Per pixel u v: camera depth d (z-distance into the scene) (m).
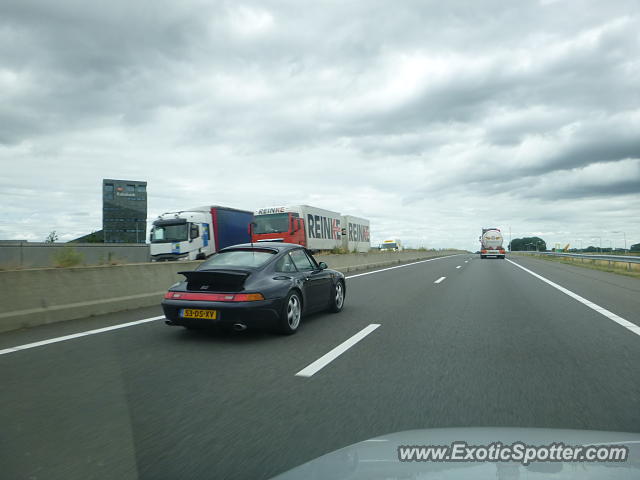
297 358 5.20
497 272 21.06
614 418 3.29
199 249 22.92
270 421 3.26
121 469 2.54
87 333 6.64
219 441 2.91
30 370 4.66
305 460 2.63
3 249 20.41
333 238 30.22
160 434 3.03
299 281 7.02
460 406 3.56
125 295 9.10
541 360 5.06
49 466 2.58
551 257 47.22
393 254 32.53
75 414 3.41
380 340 6.19
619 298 10.80
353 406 3.58
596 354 5.34
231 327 6.07
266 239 23.28
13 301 6.98
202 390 4.01
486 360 5.07
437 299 10.70
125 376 4.45
